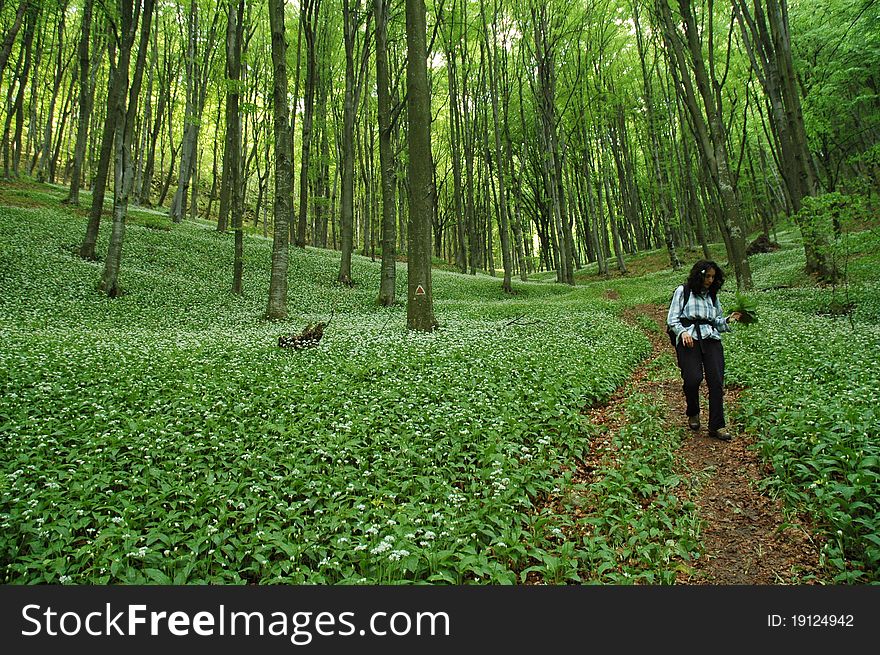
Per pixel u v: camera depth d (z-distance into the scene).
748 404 8.16
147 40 19.95
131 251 24.61
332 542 4.63
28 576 4.38
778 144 26.16
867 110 32.25
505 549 4.58
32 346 10.92
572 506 5.68
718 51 32.34
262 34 39.56
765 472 6.12
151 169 39.94
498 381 9.51
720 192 22.17
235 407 7.91
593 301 24.89
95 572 4.46
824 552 4.49
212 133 54.97
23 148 53.66
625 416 8.35
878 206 20.72
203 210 58.03
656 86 44.09
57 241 23.06
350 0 34.44
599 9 37.31
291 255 31.64
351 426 7.18
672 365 12.26
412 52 14.33
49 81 41.88
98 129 42.62
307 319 18.94
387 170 22.31
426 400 8.41
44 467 6.11
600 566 4.36
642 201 59.50
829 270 20.80
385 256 23.83
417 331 14.43
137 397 8.30
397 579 4.31
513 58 40.09
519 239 42.31
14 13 28.38
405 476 6.06
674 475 6.12
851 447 5.69
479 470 6.17
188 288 21.58
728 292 22.19
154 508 5.27
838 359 9.33
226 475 6.00
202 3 30.95
